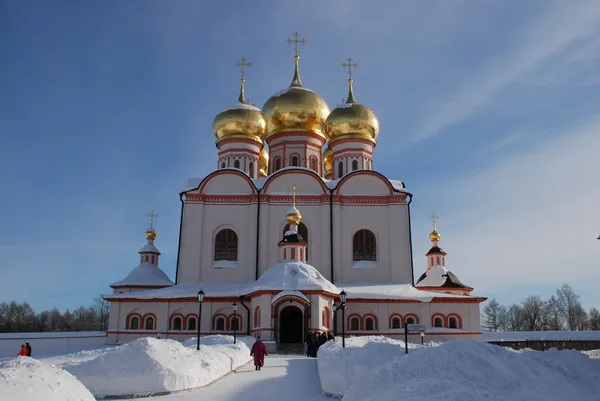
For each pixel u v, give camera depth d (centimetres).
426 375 1341
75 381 1072
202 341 3005
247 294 3641
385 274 4109
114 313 3891
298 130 4834
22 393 927
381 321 3841
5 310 9475
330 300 3622
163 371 1706
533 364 1532
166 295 3856
